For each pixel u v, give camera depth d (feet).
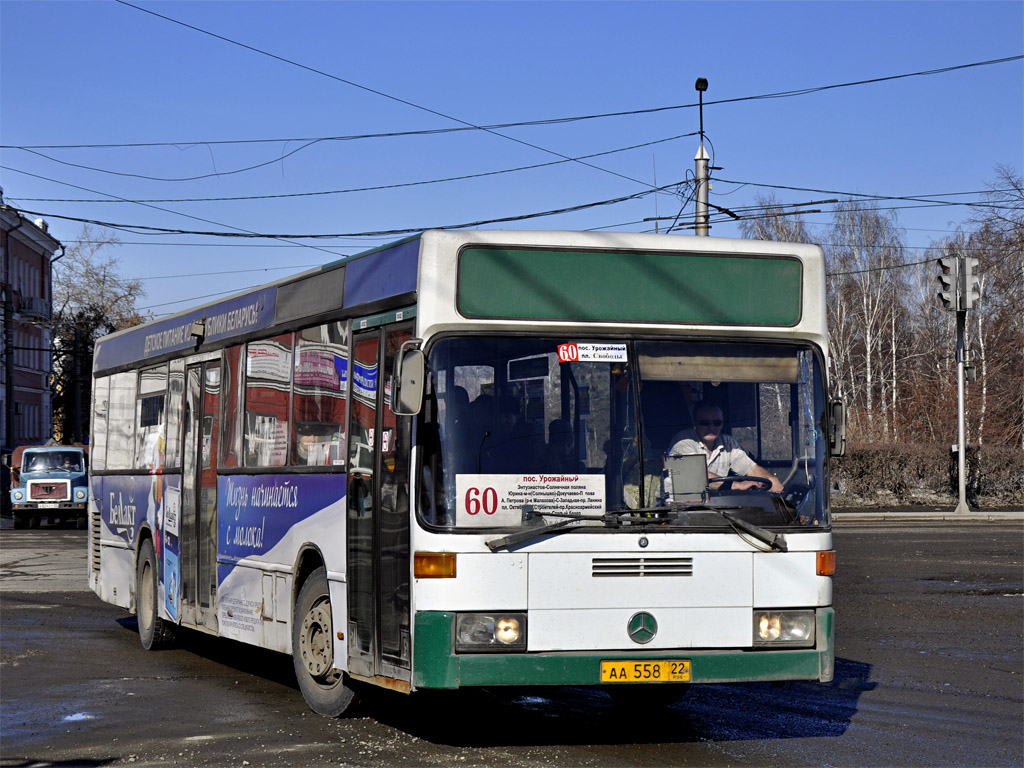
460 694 34.45
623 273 26.53
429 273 25.82
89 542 54.49
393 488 26.71
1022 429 177.47
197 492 40.50
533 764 25.58
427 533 24.99
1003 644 43.06
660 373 26.30
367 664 27.84
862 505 141.90
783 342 27.17
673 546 25.54
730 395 26.58
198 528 40.24
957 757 26.14
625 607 25.26
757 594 25.91
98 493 53.26
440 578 24.82
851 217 222.28
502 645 24.81
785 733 28.78
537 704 32.91
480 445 25.35
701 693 34.71
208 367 40.52
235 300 38.63
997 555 78.07
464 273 25.93
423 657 24.79
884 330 221.25
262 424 35.58
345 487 29.48
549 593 25.04
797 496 26.58
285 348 34.24
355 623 28.68
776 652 25.86
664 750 26.91
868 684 35.55
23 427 233.76
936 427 181.16
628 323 26.43
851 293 224.53
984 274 183.62
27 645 45.55
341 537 29.63
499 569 24.91
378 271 28.73
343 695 30.55
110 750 27.58
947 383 184.03
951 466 142.92
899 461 143.64
